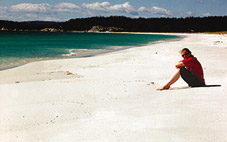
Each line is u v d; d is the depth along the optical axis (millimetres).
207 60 13242
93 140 2996
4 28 194250
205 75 8523
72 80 8266
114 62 14070
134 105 4785
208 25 180000
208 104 4406
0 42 37031
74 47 28234
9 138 3297
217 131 3061
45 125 3820
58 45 31781
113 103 5105
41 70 11648
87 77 9211
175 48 22578
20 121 4031
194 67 6199
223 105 4293
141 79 8539
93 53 20656
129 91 6203
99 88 6594
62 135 3297
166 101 4895
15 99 5727
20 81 8891
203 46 24688
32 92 6348
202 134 2980
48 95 6016
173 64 12391
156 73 9742
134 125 3480
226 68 10344
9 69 11906
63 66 12859
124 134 3127
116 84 7074
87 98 5652
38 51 22469
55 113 4414
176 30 184125
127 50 22250
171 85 6867
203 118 3596
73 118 4152
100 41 44719
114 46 30250
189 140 2812
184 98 5020
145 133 3111
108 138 3021
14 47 26875
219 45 26266
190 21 190125
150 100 5137
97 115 4250
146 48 23641
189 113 3893
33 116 4262
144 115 3980
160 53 18094
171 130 3174
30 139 3219
